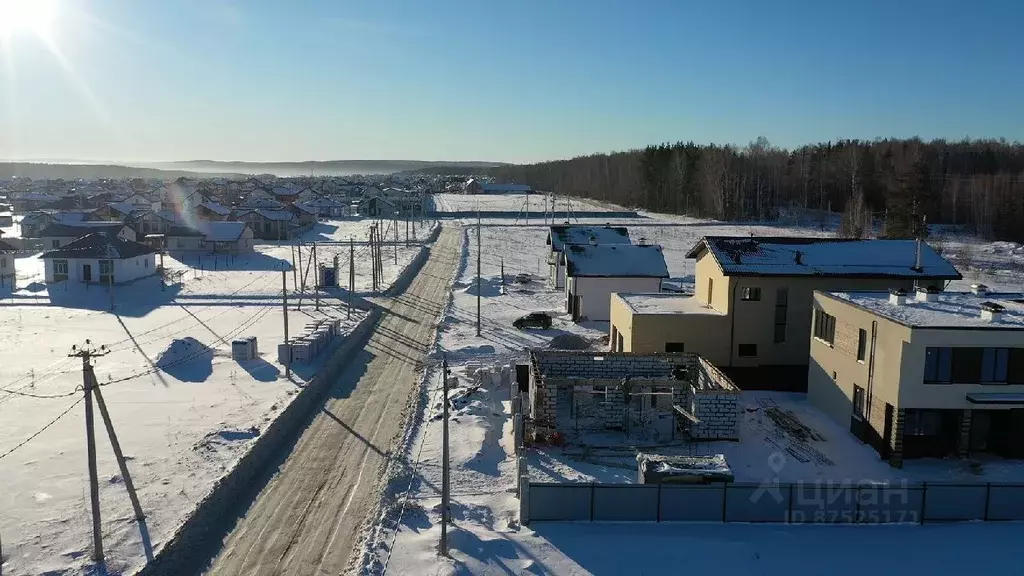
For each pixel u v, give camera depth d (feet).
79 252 219.41
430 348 150.61
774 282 120.26
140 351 140.15
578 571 64.95
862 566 65.57
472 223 449.89
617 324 137.49
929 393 88.43
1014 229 351.46
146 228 325.01
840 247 128.06
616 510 73.72
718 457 81.10
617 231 224.33
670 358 115.03
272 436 97.76
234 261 282.56
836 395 104.88
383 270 260.42
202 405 108.37
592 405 110.63
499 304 197.98
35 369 126.11
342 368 134.72
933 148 529.04
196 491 79.41
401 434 100.58
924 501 73.92
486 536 70.54
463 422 103.04
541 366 115.03
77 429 97.30
